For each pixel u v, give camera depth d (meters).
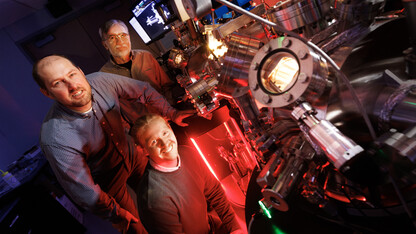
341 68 0.66
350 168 0.53
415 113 0.54
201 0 0.81
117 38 2.58
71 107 1.62
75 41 5.53
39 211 3.05
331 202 0.81
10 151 5.08
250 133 0.89
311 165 0.70
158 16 3.91
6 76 5.14
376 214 0.71
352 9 0.66
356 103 0.58
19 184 3.16
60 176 1.65
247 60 0.75
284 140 0.76
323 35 0.74
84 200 1.69
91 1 5.34
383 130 0.64
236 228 1.49
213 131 1.55
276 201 0.69
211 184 1.51
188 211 1.37
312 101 0.61
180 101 2.24
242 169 1.59
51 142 1.61
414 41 0.56
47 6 5.00
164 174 1.31
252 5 1.80
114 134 1.90
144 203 1.28
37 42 5.29
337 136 0.54
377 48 0.68
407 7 0.51
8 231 2.48
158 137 1.24
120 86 1.96
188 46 1.89
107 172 1.96
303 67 0.60
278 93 0.64
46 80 1.47
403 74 0.68
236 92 0.79
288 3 0.72
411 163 0.53
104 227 3.31
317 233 0.84
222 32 0.95
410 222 0.66
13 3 4.07
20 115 5.22
